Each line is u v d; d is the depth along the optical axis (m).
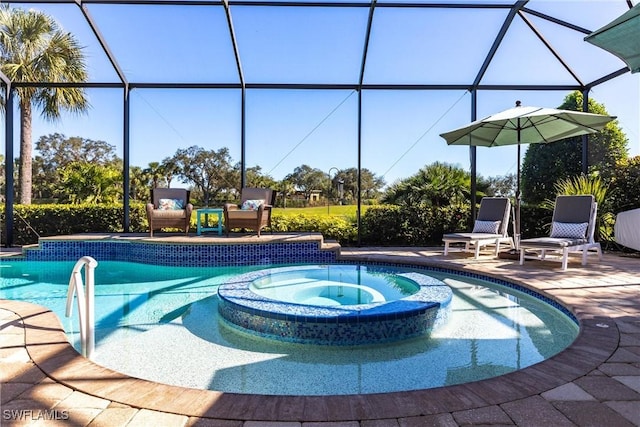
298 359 3.10
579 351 2.52
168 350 3.26
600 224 7.93
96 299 4.90
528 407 1.85
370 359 3.10
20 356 2.48
